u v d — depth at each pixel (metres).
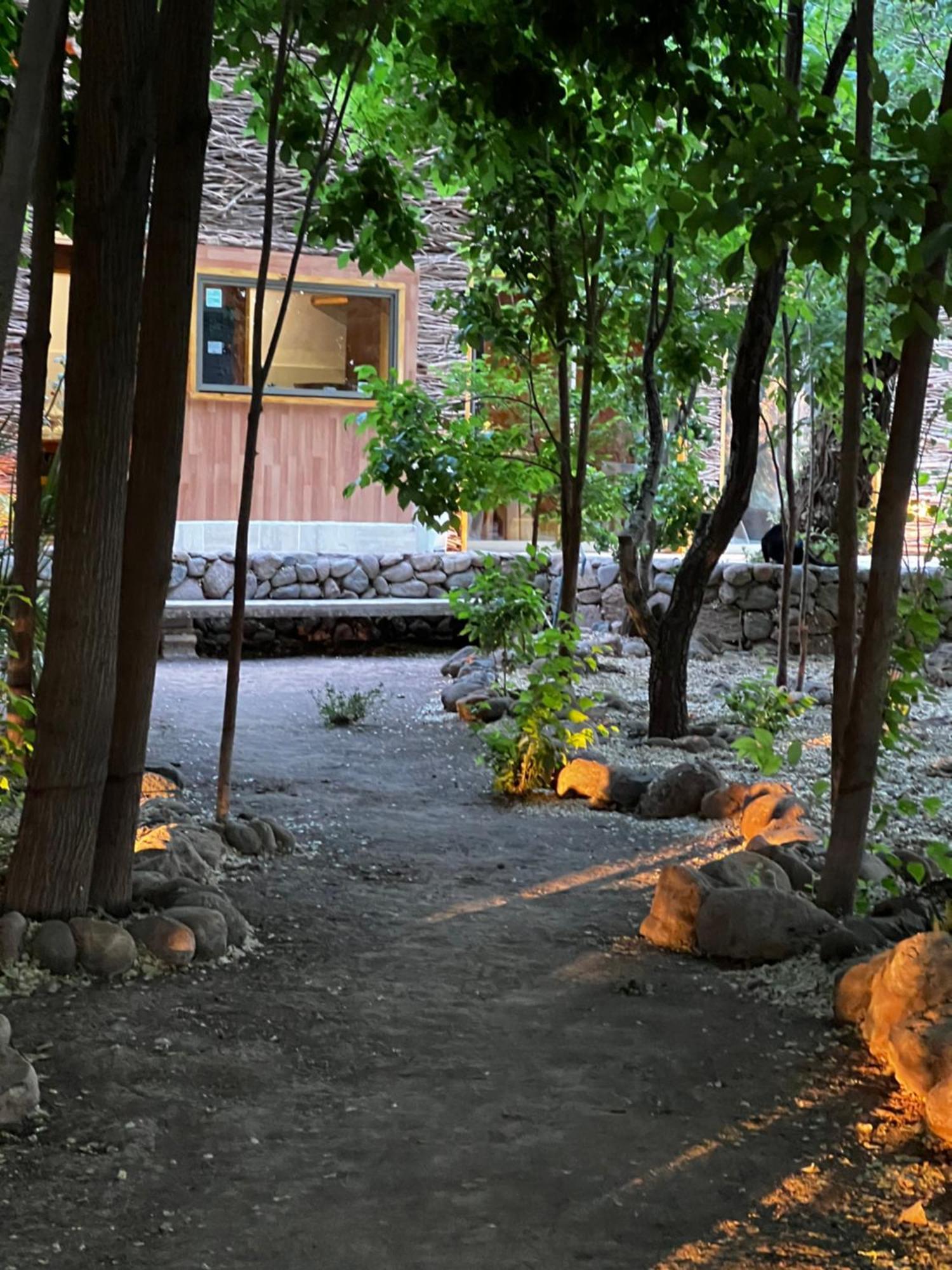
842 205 3.34
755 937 4.33
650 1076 3.42
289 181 13.62
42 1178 2.80
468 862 5.63
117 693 4.38
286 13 5.46
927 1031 3.30
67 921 4.17
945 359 9.27
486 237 8.30
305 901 4.96
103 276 4.07
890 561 4.35
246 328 13.66
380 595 13.72
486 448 8.66
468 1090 3.32
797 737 8.55
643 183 6.78
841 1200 2.76
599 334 8.32
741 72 5.64
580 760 6.90
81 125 4.09
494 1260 2.52
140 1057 3.45
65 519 4.14
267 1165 2.89
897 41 9.64
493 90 5.84
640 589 8.30
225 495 13.80
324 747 8.21
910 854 5.24
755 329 7.62
